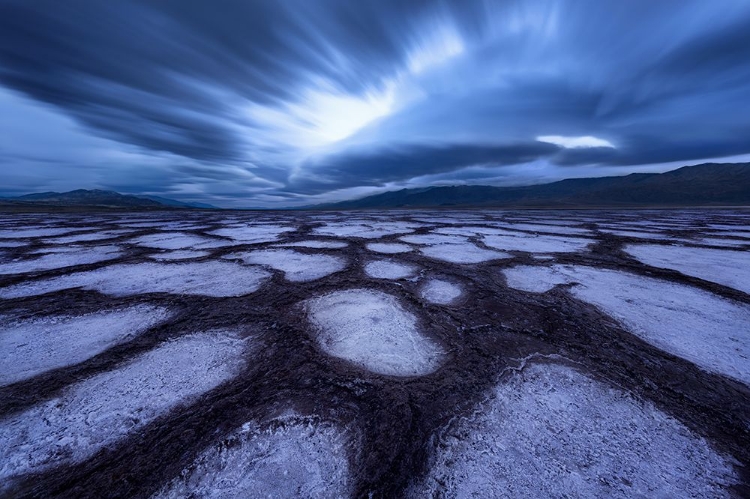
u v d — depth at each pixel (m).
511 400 2.09
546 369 2.45
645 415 1.95
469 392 2.17
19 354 2.61
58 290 4.24
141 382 2.25
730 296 4.07
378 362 2.55
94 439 1.74
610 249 7.40
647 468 1.57
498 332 3.09
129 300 3.89
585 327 3.19
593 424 1.87
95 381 2.25
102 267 5.51
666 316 3.45
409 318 3.42
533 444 1.72
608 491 1.44
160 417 1.91
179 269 5.40
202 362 2.53
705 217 20.06
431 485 1.49
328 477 1.53
